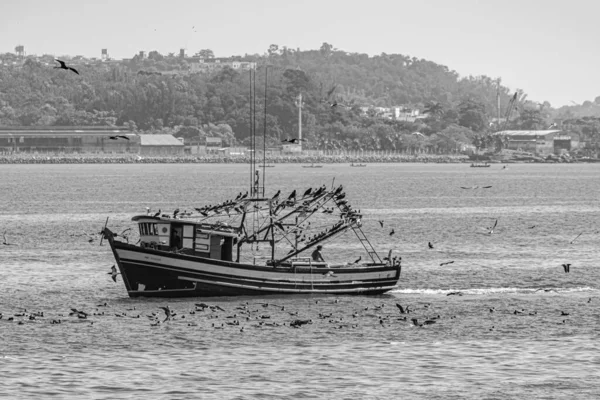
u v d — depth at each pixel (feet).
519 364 532.73
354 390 492.54
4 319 625.82
